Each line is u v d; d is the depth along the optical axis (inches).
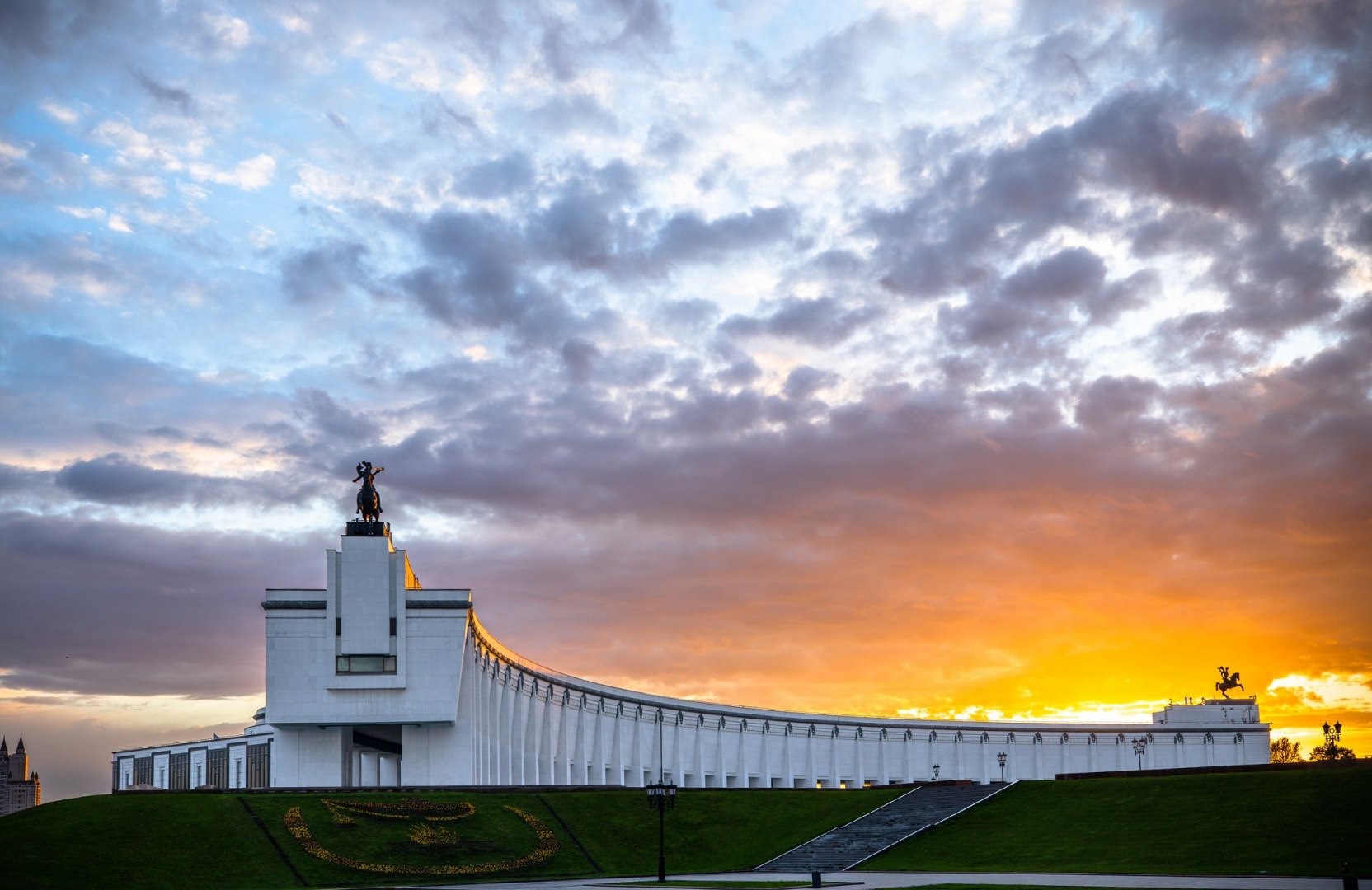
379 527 5128.0
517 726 6112.2
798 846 4215.1
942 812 4286.4
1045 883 2805.1
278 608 4958.2
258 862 3604.8
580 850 4097.0
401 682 4938.5
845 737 7534.5
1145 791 3986.2
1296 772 3878.0
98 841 3580.2
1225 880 2819.9
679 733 7017.7
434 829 4015.8
